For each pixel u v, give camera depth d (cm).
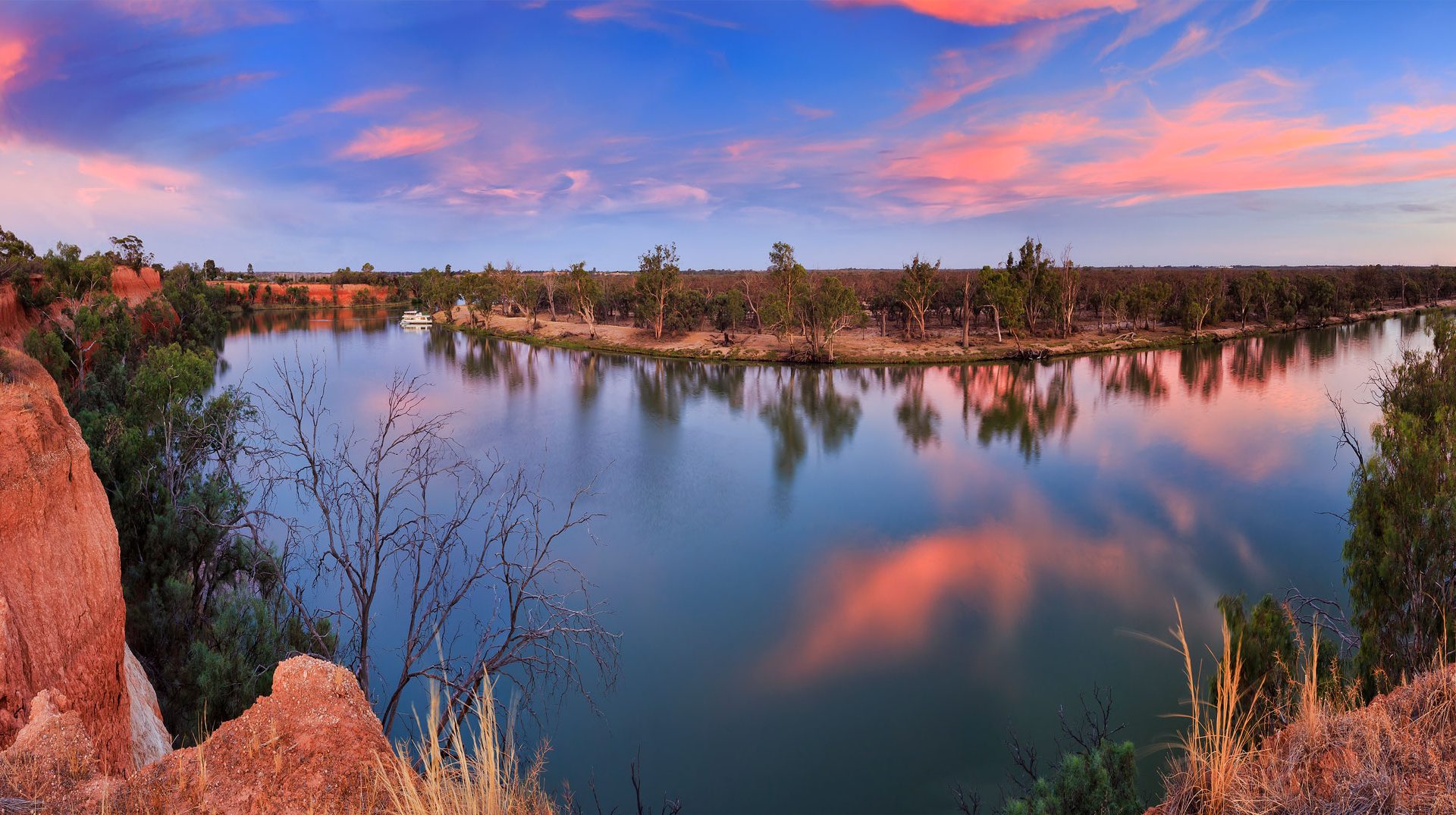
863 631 2139
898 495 3459
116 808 292
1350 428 4288
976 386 6494
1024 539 2848
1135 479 3550
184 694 1113
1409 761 255
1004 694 1800
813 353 8112
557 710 1617
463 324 12394
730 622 2194
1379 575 978
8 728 495
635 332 10112
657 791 1429
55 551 659
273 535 1450
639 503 3325
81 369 2622
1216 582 2394
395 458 2680
